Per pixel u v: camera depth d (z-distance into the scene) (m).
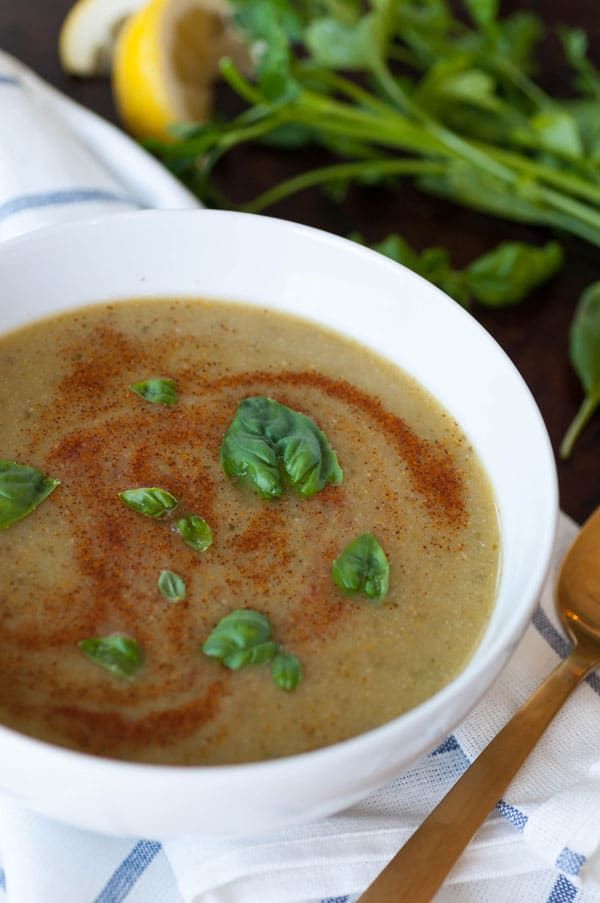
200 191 0.63
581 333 0.57
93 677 0.43
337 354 0.50
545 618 0.50
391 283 0.49
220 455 0.47
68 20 0.66
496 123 0.66
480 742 0.46
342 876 0.44
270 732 0.43
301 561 0.46
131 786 0.39
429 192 0.66
